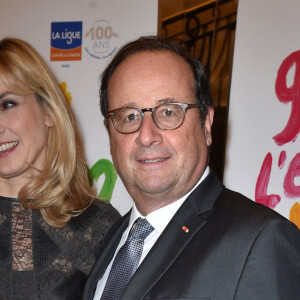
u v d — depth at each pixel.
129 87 1.29
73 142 1.72
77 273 1.61
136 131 1.29
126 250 1.35
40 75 1.63
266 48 2.13
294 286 1.07
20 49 1.61
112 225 1.71
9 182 1.65
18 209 1.63
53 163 1.68
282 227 1.11
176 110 1.28
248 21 2.15
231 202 1.26
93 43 2.43
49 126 1.69
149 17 2.35
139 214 1.41
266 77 2.13
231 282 1.10
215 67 2.71
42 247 1.61
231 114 2.18
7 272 1.55
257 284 1.06
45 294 1.54
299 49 2.08
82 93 2.45
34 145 1.62
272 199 2.11
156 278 1.18
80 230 1.67
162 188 1.28
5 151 1.59
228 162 2.17
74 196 1.74
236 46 2.17
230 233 1.16
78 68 2.45
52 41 2.49
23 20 2.54
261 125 2.13
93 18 2.43
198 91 1.34
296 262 1.09
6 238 1.59
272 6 2.12
